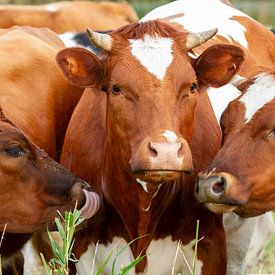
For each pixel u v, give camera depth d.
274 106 12.04
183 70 11.51
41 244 14.35
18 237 12.83
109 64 11.77
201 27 14.63
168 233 12.50
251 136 12.02
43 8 29.34
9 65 13.81
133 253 12.34
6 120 12.00
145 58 11.52
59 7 29.47
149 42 11.68
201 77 12.17
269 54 15.25
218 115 13.43
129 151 11.44
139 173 11.02
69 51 11.88
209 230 12.57
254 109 12.11
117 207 12.36
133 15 30.55
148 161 10.80
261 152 11.95
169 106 11.29
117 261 12.43
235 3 48.69
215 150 12.82
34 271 14.35
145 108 11.30
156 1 43.44
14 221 11.88
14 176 11.77
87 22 29.30
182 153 10.88
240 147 11.99
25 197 11.84
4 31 15.48
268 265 16.45
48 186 11.89
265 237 15.64
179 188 12.45
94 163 12.69
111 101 11.64
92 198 12.02
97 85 12.02
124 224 12.41
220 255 12.71
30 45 14.32
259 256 15.70
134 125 11.35
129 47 11.67
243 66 13.26
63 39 18.61
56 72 14.22
